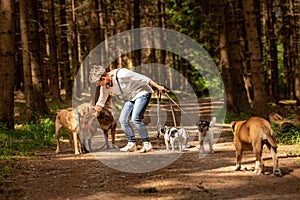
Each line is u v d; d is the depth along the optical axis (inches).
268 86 1402.6
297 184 285.7
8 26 573.3
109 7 1445.6
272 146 309.7
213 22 1296.8
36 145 511.8
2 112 573.0
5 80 574.6
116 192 282.5
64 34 1189.7
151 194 275.3
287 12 1312.7
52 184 311.6
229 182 300.8
